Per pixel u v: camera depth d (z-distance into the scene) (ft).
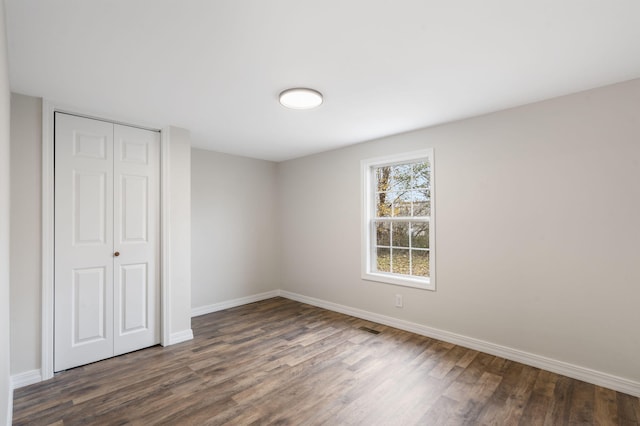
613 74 7.16
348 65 6.74
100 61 6.48
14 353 7.79
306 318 13.12
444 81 7.50
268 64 6.68
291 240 16.35
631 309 7.38
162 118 9.94
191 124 10.57
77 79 7.27
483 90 7.99
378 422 6.47
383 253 12.76
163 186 10.49
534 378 8.11
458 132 10.28
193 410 6.89
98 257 9.30
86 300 9.07
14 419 6.58
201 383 7.98
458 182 10.28
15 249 7.86
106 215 9.48
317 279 14.98
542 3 4.86
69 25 5.28
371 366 8.83
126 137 9.95
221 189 14.71
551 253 8.50
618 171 7.56
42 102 8.26
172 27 5.39
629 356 7.39
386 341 10.59
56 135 8.68
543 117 8.64
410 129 11.24
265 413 6.77
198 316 13.51
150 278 10.31
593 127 7.89
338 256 14.03
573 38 5.78
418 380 8.06
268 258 16.56
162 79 7.31
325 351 9.84
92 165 9.27
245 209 15.61
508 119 9.25
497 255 9.45
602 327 7.74
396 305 11.92
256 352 9.80
